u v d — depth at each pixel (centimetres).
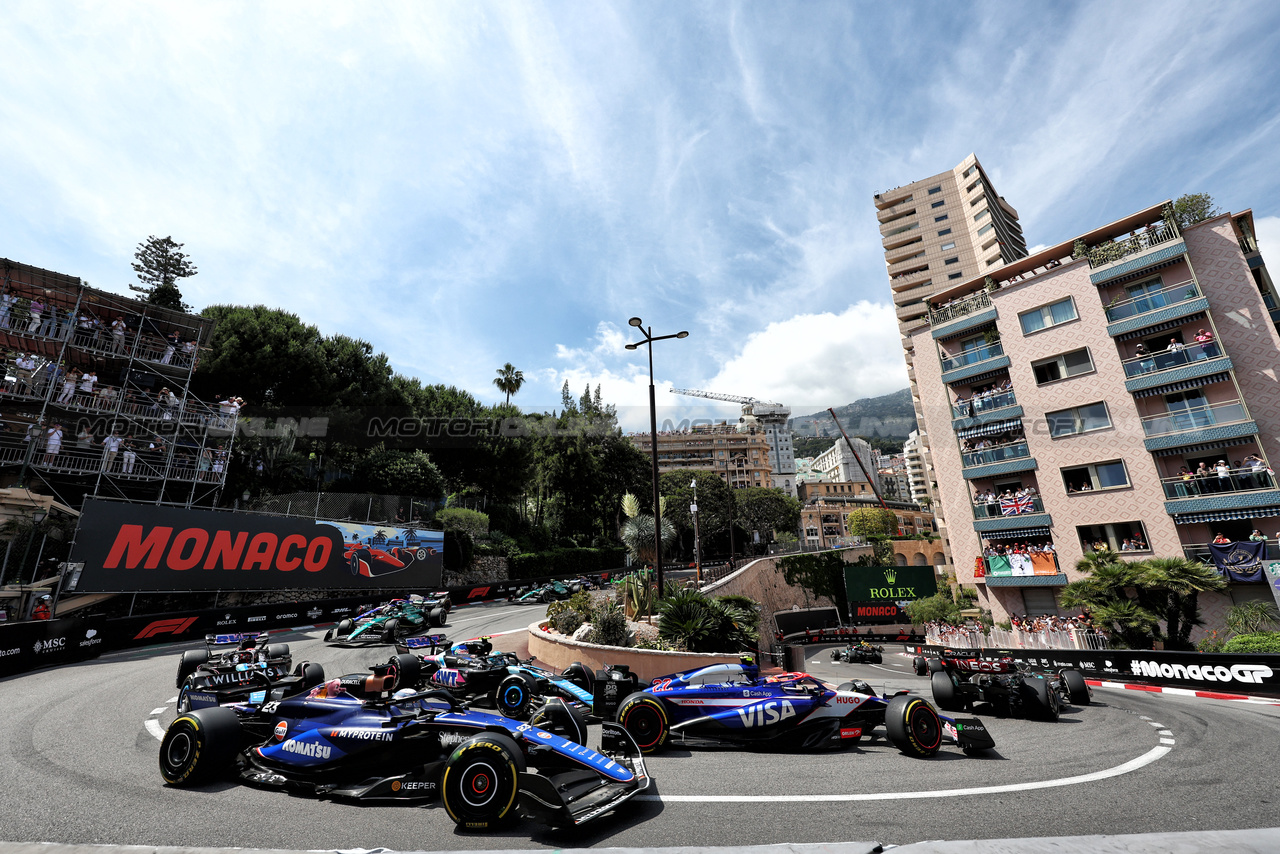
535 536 4744
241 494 2741
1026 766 615
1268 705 1176
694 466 12725
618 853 321
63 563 1739
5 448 1906
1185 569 1808
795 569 4394
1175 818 446
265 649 1114
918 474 15438
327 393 3303
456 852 385
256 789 536
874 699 746
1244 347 2148
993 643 2177
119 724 805
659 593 1627
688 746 723
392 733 531
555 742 489
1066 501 2453
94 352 2198
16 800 500
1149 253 2353
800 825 437
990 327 2848
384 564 2838
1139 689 1518
